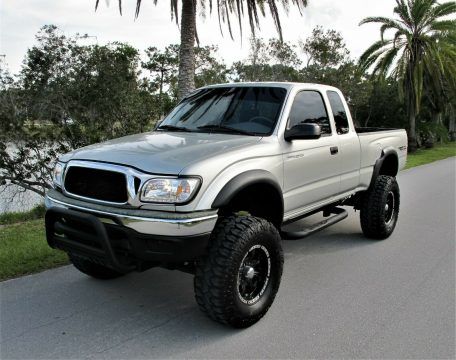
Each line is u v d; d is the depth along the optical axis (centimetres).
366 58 2728
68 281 481
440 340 370
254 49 2600
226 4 1166
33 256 541
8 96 1154
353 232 702
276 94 473
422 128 3058
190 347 354
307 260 568
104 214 353
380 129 703
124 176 350
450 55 2575
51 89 1320
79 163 381
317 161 487
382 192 626
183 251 337
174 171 343
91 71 1360
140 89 1477
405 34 2609
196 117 490
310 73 2752
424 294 462
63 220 390
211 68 2559
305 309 425
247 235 361
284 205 443
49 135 1064
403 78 2675
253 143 409
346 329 387
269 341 365
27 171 1082
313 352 350
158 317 404
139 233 338
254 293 388
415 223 769
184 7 1109
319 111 514
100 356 340
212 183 352
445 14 2616
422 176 1433
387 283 491
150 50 2197
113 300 437
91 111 1328
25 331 374
